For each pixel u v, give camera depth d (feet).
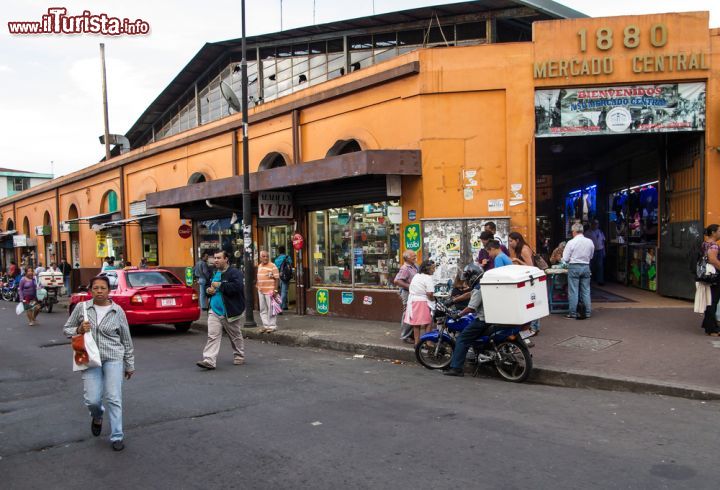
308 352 33.63
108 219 81.25
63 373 29.01
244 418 19.85
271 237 52.95
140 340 39.91
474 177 37.11
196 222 63.52
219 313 28.89
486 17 48.37
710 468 14.49
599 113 35.96
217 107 65.92
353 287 43.73
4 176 179.01
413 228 38.42
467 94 37.29
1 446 17.67
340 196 43.27
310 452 16.33
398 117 39.55
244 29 41.63
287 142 49.44
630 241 46.37
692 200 36.63
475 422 18.78
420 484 13.92
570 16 47.44
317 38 55.52
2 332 46.70
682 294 37.91
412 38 51.80
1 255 133.69
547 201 67.87
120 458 16.39
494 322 24.04
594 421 18.67
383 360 30.66
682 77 35.06
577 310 33.78
